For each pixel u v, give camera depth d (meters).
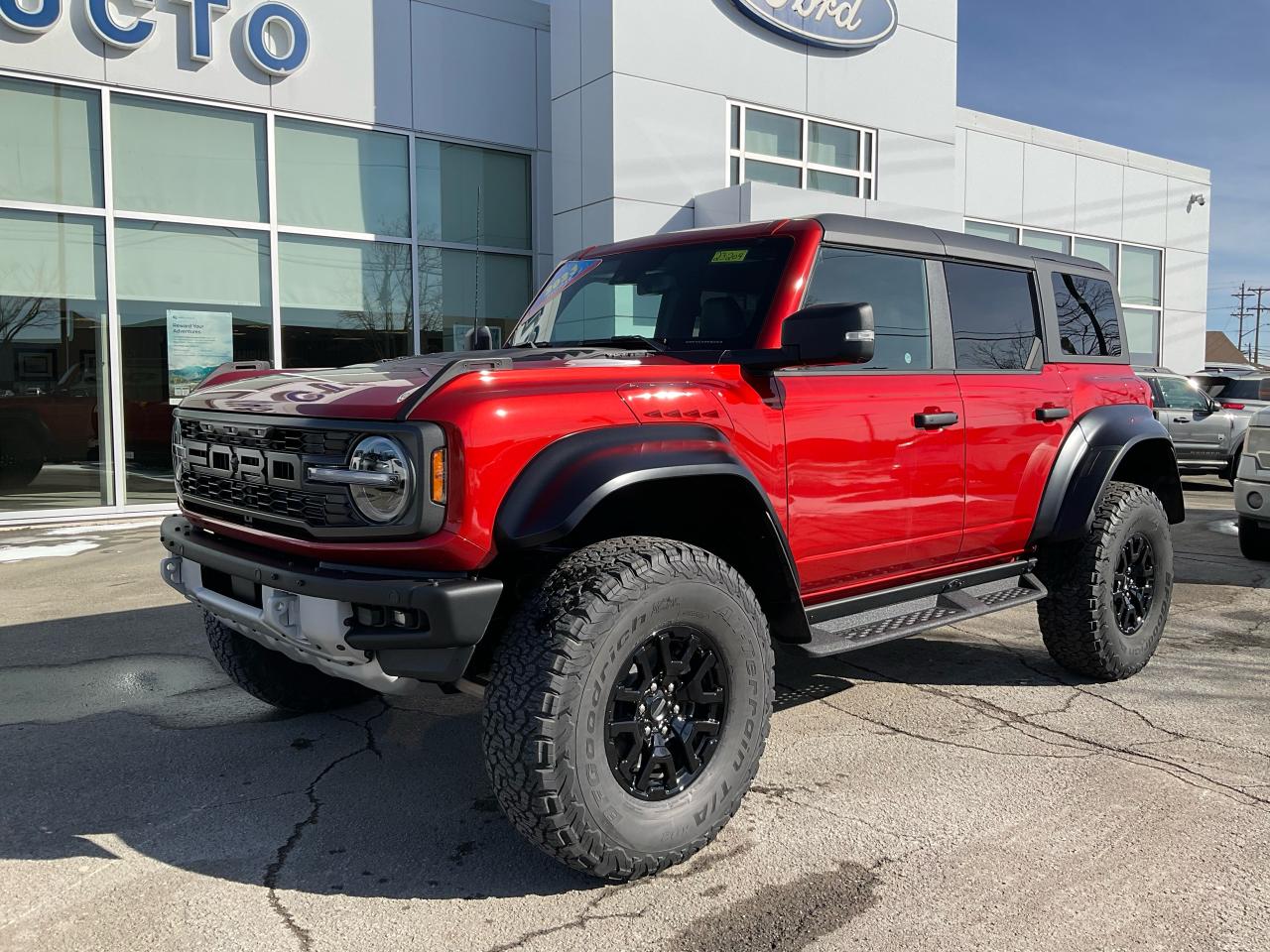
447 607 2.44
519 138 11.91
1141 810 3.15
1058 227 17.91
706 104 11.52
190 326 10.12
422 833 3.03
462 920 2.53
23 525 9.41
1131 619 4.55
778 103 12.16
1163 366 19.88
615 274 3.93
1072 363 4.55
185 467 3.38
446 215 11.55
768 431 3.17
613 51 10.77
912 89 13.49
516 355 3.06
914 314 3.82
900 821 3.08
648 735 2.74
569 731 2.51
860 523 3.50
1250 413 12.68
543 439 2.66
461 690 2.91
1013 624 5.73
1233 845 2.91
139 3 9.52
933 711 4.13
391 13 10.94
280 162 10.48
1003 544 4.15
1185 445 12.71
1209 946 2.39
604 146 10.98
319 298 10.81
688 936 2.45
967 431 3.86
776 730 3.91
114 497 9.88
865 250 3.67
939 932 2.46
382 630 2.55
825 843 2.94
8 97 9.17
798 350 3.02
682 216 11.44
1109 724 3.96
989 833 3.00
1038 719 4.03
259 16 10.09
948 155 13.95
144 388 9.98
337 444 2.65
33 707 4.19
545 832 2.54
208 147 10.09
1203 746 3.71
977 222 16.89
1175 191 19.59
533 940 2.44
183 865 2.83
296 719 4.07
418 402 2.53
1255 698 4.29
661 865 2.71
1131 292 19.31
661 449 2.79
